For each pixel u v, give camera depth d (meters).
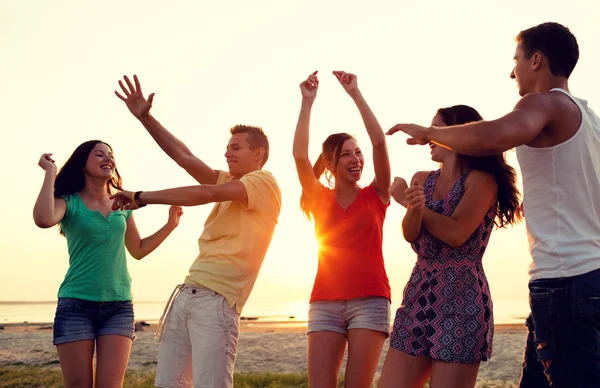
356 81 4.48
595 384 2.55
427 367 3.38
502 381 11.23
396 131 2.91
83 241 4.41
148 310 140.00
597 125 2.79
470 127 2.61
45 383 10.59
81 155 4.55
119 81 4.86
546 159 2.70
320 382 4.16
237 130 4.68
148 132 4.87
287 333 26.45
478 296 3.29
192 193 3.99
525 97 2.68
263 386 10.55
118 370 4.36
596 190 2.68
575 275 2.61
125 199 4.00
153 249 4.97
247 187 4.21
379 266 4.27
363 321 4.14
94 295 4.35
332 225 4.36
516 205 3.37
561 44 2.81
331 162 4.50
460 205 3.26
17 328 38.75
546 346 2.69
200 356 4.03
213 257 4.20
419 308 3.37
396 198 3.53
